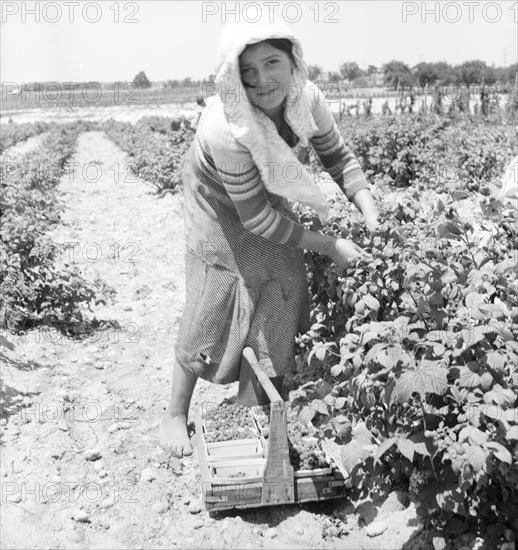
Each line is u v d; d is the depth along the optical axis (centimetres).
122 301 676
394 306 371
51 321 589
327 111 381
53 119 5619
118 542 331
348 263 362
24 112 6569
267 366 376
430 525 316
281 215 354
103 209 1258
